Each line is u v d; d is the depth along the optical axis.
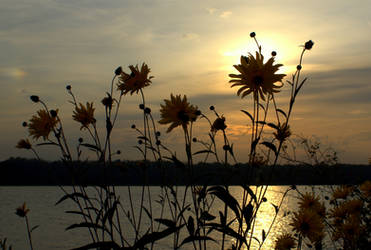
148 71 2.86
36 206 54.47
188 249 12.09
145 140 2.62
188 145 2.27
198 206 2.19
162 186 2.59
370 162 4.49
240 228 2.11
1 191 100.81
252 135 2.16
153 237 2.10
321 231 3.11
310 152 4.88
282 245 3.53
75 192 2.37
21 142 3.17
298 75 2.25
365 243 3.41
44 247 23.36
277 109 2.21
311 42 2.26
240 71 2.23
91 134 2.47
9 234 28.98
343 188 3.85
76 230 30.92
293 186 3.26
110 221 2.28
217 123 2.46
